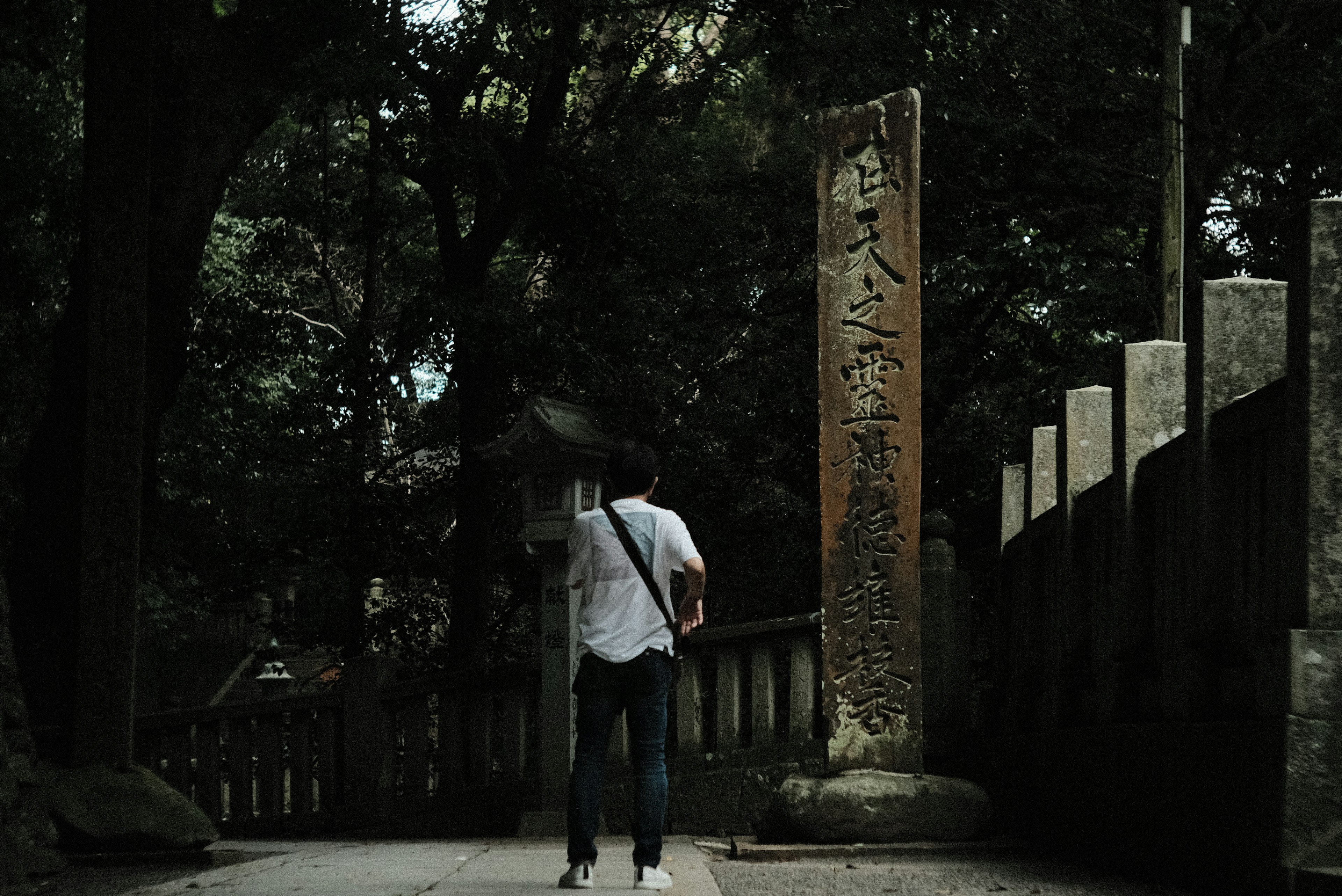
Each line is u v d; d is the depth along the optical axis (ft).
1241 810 13.89
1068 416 22.26
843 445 24.07
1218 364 15.94
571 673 28.43
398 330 44.14
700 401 49.34
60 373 30.71
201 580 68.85
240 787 32.68
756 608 49.06
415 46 39.11
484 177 42.50
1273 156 46.62
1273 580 14.26
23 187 44.91
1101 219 43.47
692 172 54.95
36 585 29.96
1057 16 43.06
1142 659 18.61
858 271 24.41
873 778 22.80
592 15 38.01
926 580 27.45
